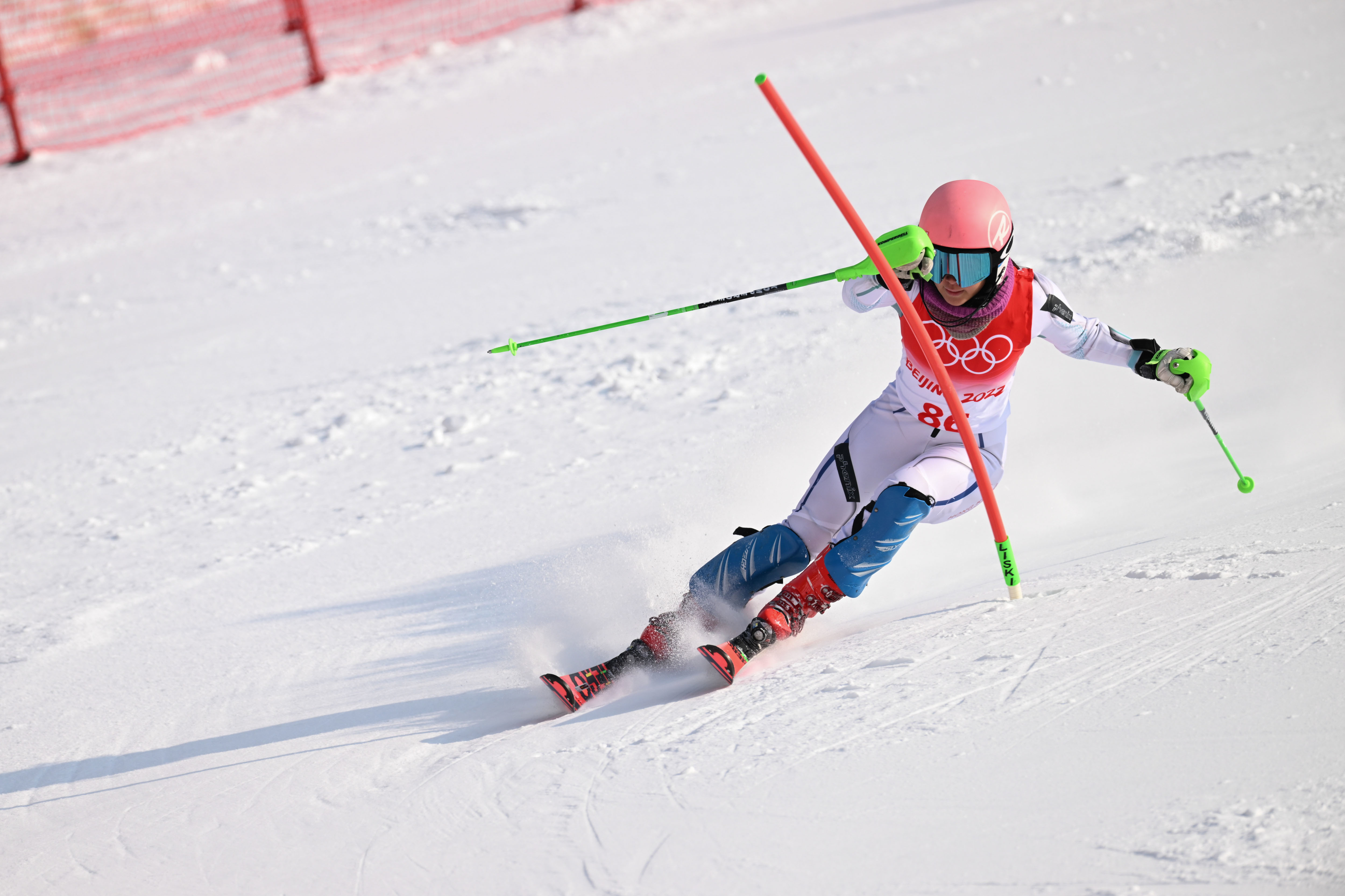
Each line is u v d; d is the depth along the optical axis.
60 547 22.16
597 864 8.37
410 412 26.95
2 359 37.28
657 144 47.91
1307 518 12.02
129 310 40.06
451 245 41.03
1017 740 8.52
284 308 37.75
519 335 30.94
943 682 9.93
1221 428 17.77
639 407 24.47
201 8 86.56
